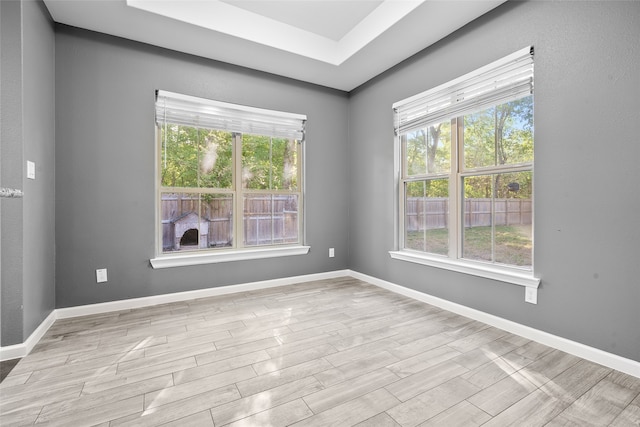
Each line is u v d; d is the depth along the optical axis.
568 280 1.97
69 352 2.00
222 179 3.34
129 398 1.53
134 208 2.84
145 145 2.88
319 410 1.44
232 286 3.33
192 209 3.19
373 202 3.69
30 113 2.08
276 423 1.35
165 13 2.44
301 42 3.07
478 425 1.34
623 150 1.73
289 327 2.41
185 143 3.15
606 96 1.79
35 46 2.15
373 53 3.05
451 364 1.85
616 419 1.37
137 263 2.86
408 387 1.62
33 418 1.38
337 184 4.03
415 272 3.14
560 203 2.01
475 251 2.67
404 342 2.14
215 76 3.18
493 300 2.43
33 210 2.13
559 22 1.99
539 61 2.10
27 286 2.03
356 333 2.30
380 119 3.55
